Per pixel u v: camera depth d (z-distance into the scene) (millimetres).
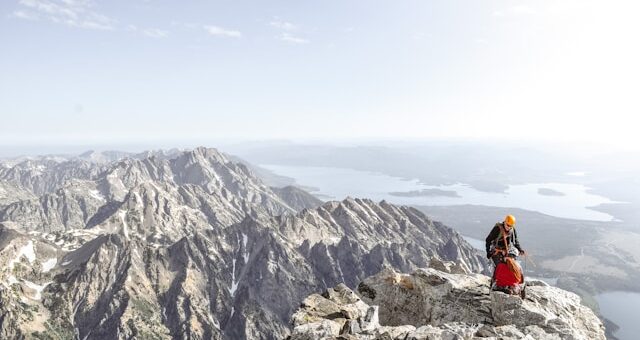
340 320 18547
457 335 14453
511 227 17125
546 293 18000
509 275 16703
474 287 19969
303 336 16172
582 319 16938
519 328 15328
